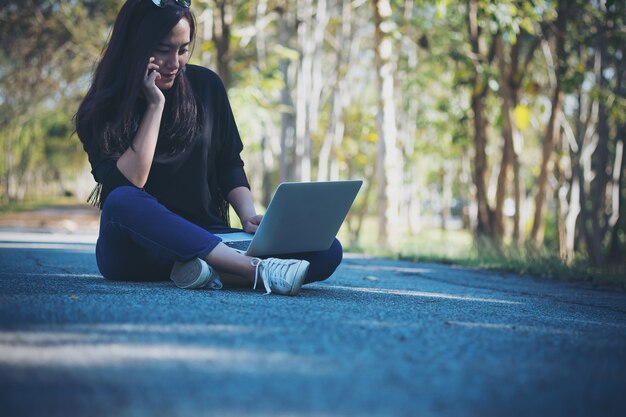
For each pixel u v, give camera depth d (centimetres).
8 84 2889
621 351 217
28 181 6969
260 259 344
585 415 145
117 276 374
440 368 179
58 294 301
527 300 421
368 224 3816
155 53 351
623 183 1912
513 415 142
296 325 234
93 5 1806
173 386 151
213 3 1439
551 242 2298
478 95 1407
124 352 181
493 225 1380
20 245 963
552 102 1316
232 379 159
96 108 354
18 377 154
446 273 689
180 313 251
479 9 1127
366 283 495
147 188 372
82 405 136
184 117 366
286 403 142
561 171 2098
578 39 1298
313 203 346
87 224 2281
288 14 2059
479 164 1427
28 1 1783
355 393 152
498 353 203
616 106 1363
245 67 1606
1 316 227
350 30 2328
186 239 342
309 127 2070
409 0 1597
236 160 397
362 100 2708
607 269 695
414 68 2033
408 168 3036
